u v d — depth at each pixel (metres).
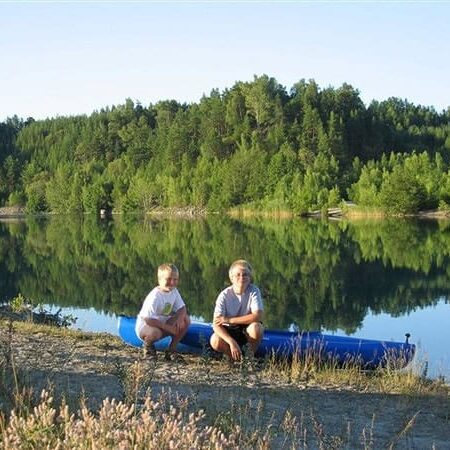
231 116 113.56
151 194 104.19
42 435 2.93
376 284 23.59
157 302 8.80
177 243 43.22
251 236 49.19
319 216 81.31
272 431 4.97
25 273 27.53
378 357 9.16
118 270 28.42
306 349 9.05
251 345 8.58
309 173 84.31
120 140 134.75
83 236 53.00
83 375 6.96
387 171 83.50
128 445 2.82
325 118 108.44
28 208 121.94
